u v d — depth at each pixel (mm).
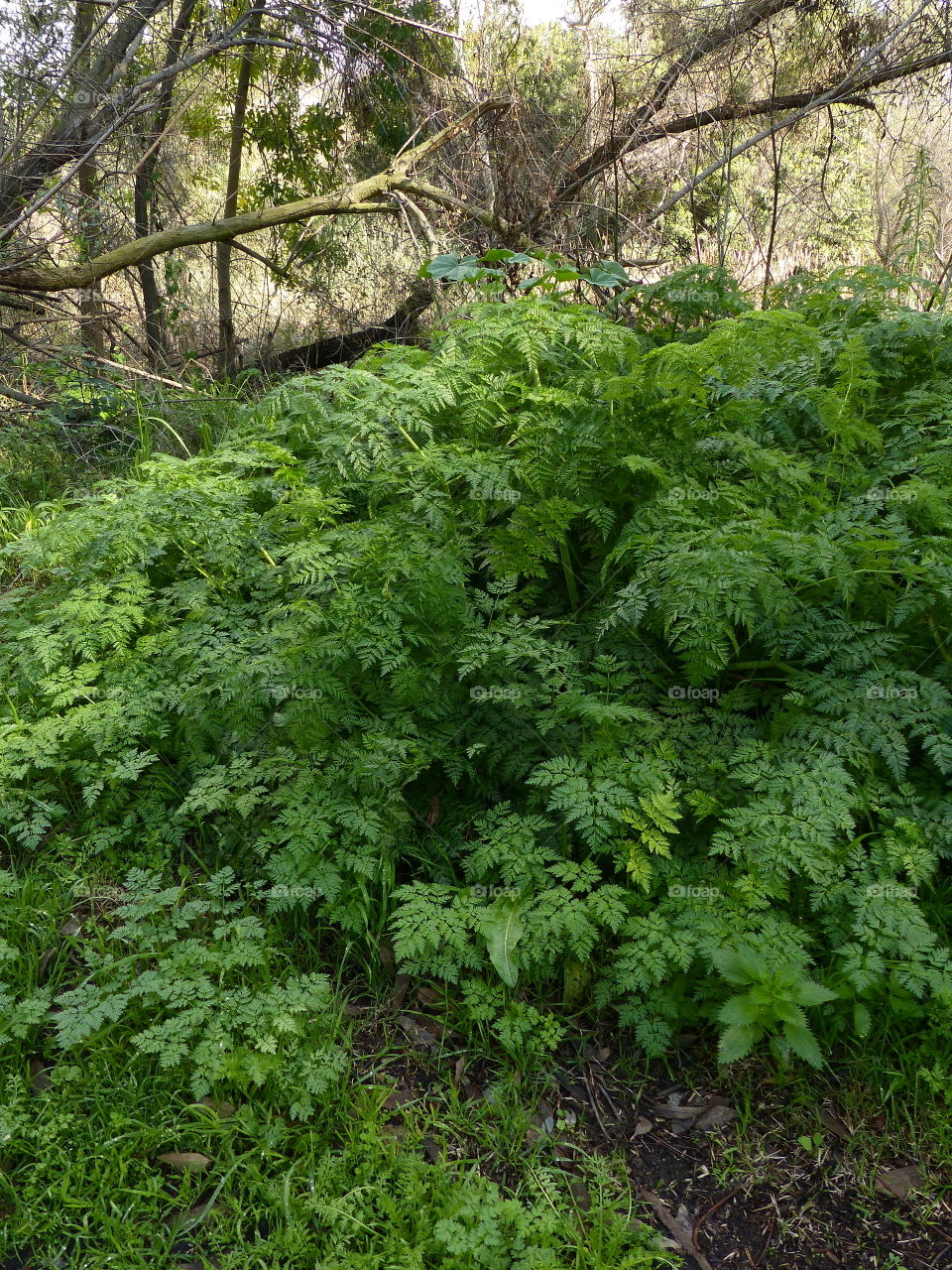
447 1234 1986
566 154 7625
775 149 7336
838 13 7320
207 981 2473
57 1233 2059
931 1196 2213
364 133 8305
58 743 3059
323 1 6996
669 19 7715
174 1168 2201
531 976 2645
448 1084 2443
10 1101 2244
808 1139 2324
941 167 8523
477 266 5449
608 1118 2408
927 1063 2420
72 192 6133
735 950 2391
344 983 2711
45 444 5441
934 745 2594
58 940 2709
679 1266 2061
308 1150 2225
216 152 8836
